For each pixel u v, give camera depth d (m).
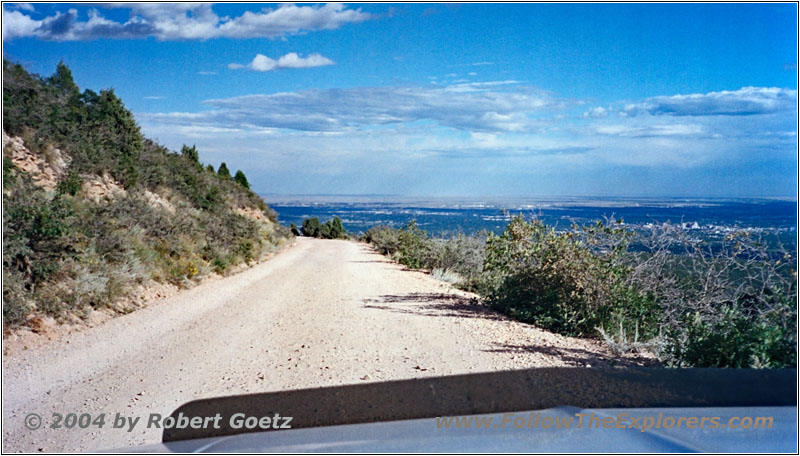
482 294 14.58
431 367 6.84
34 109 19.56
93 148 21.50
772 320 6.71
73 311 10.16
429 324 10.07
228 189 40.06
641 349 8.18
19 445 4.62
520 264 11.68
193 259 18.31
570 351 7.96
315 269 22.64
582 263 10.10
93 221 14.05
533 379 6.11
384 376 6.43
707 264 8.56
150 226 17.77
